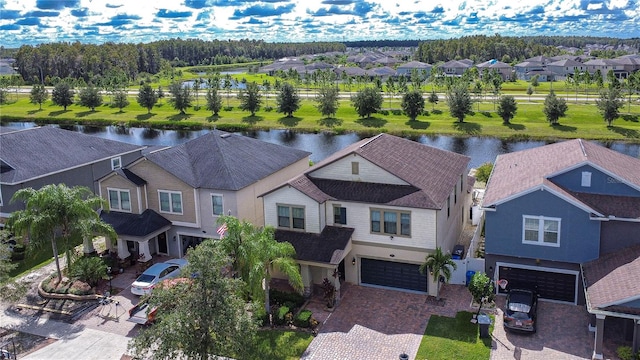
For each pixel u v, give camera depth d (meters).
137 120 109.12
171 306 20.94
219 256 20.23
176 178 35.38
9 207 39.41
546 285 29.22
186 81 192.88
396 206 29.92
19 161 40.62
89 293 31.09
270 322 27.53
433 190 31.19
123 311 29.39
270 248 26.62
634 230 27.05
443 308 28.75
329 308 29.12
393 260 31.00
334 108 103.12
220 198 34.94
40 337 27.00
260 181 36.94
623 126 87.50
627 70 167.38
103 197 37.06
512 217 28.78
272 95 136.50
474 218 42.38
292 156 41.94
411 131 91.00
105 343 26.30
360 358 24.44
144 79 189.38
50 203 31.05
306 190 31.44
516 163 35.91
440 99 119.25
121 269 34.59
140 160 36.03
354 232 31.42
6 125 112.56
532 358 23.91
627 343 24.55
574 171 29.12
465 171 38.66
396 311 28.69
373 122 98.06
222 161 36.69
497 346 24.95
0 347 26.05
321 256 29.73
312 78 160.12
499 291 30.03
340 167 32.69
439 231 30.09
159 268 31.50
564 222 27.77
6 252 28.83
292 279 26.58
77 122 112.75
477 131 89.00
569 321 26.91
